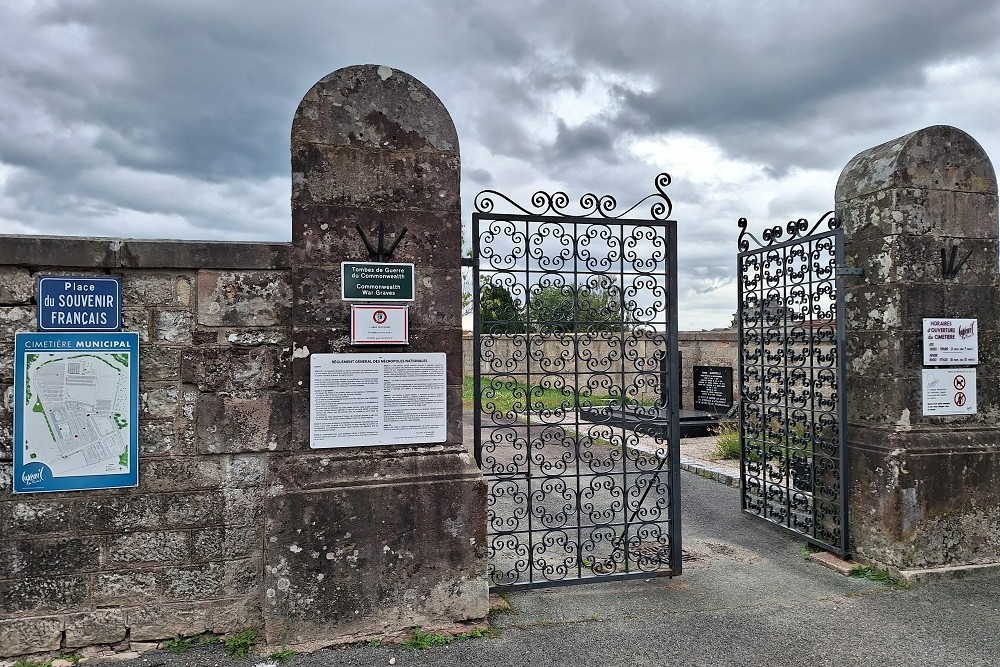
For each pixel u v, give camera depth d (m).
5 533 3.56
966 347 5.10
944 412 5.03
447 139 4.11
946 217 5.08
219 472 3.81
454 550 4.01
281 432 3.89
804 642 3.91
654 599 4.59
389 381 3.98
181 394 3.77
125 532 3.71
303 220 3.85
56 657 3.62
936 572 4.85
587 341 4.77
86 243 3.62
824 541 5.55
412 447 4.03
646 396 12.40
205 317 3.79
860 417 5.27
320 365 3.86
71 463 3.62
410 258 4.02
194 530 3.79
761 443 6.70
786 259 5.99
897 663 3.65
